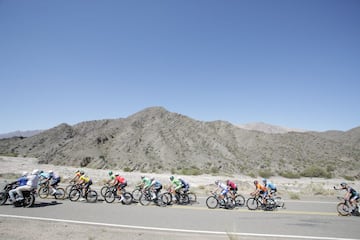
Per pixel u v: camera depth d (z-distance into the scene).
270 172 42.78
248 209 11.26
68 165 44.28
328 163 52.00
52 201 11.75
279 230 7.98
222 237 7.15
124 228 7.81
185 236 7.15
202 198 13.87
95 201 12.05
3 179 20.17
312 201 13.61
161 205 11.63
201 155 51.59
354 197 10.30
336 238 7.27
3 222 7.88
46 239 6.41
